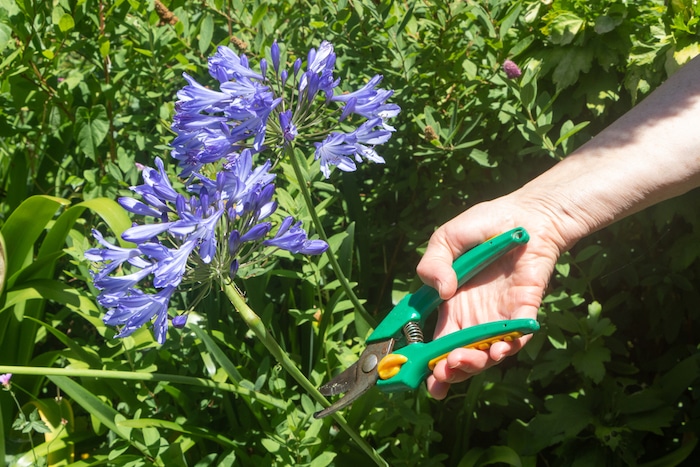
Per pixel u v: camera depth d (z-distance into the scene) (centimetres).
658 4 100
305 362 100
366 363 78
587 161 81
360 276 108
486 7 104
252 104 70
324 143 76
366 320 90
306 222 94
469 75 100
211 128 71
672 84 83
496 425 100
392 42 105
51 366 101
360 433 94
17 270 98
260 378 87
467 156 104
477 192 109
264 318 95
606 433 92
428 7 107
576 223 78
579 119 106
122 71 110
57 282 95
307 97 76
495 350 70
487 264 77
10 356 100
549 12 98
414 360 74
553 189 79
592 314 94
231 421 95
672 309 103
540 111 95
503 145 107
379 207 115
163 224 67
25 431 90
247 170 69
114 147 113
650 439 101
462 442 97
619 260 104
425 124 104
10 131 112
